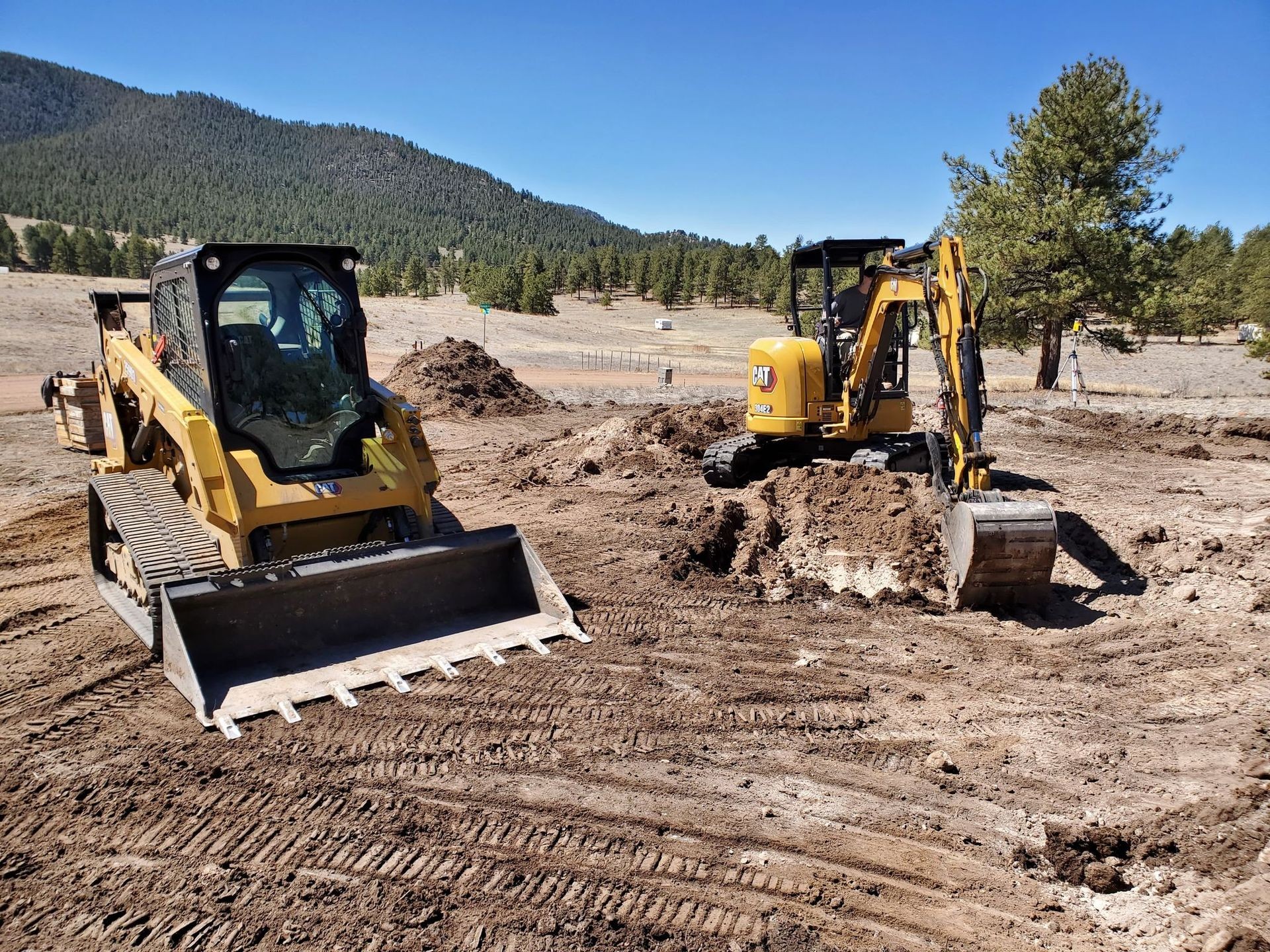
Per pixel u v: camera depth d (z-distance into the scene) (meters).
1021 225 24.25
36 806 4.69
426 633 6.84
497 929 3.77
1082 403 23.16
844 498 9.71
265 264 6.71
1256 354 25.84
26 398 22.03
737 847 4.39
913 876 4.20
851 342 11.30
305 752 5.21
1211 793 4.77
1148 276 23.62
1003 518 7.39
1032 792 4.89
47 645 7.02
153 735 5.45
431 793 4.82
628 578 8.48
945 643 7.02
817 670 6.52
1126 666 6.54
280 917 3.82
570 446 16.03
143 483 7.21
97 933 3.72
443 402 21.41
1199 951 3.66
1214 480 13.04
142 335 7.77
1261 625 7.11
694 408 19.30
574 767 5.11
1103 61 23.84
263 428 6.70
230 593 5.98
